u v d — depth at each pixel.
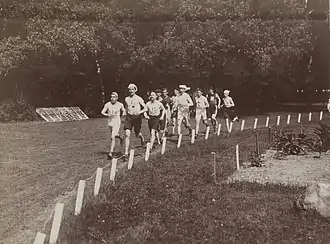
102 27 30.53
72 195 10.31
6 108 28.33
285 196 10.43
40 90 32.47
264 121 29.92
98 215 9.04
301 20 33.34
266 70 34.25
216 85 35.16
